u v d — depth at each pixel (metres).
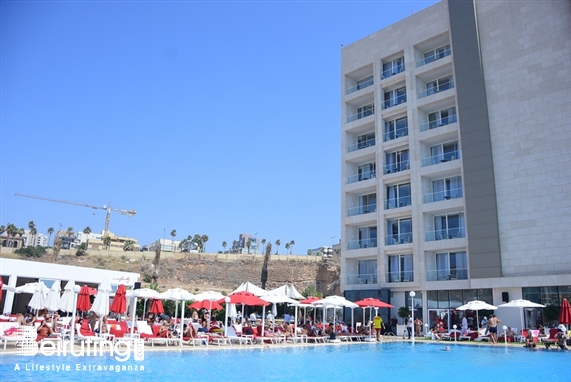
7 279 36.84
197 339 22.92
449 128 40.06
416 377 15.26
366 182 45.25
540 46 36.41
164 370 14.41
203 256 108.69
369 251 43.47
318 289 99.06
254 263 106.44
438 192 41.00
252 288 28.97
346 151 47.94
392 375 15.62
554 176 34.19
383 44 46.66
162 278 103.94
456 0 41.38
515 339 31.11
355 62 48.81
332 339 30.61
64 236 160.38
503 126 37.25
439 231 40.12
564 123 34.38
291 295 30.33
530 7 37.38
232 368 15.50
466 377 15.48
